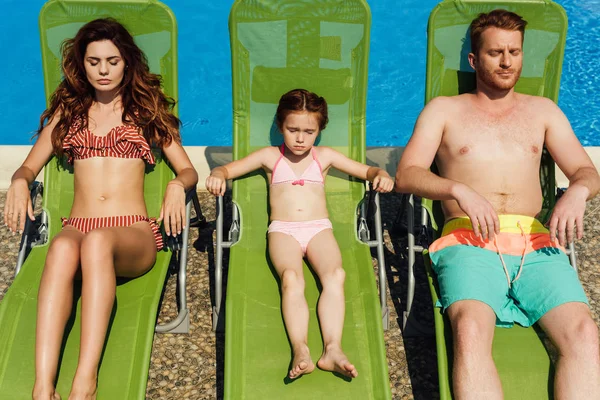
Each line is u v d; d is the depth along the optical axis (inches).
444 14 155.0
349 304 139.2
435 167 156.6
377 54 270.4
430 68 157.5
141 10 153.1
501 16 143.9
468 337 121.0
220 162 193.8
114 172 144.3
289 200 148.1
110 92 146.3
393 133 239.3
